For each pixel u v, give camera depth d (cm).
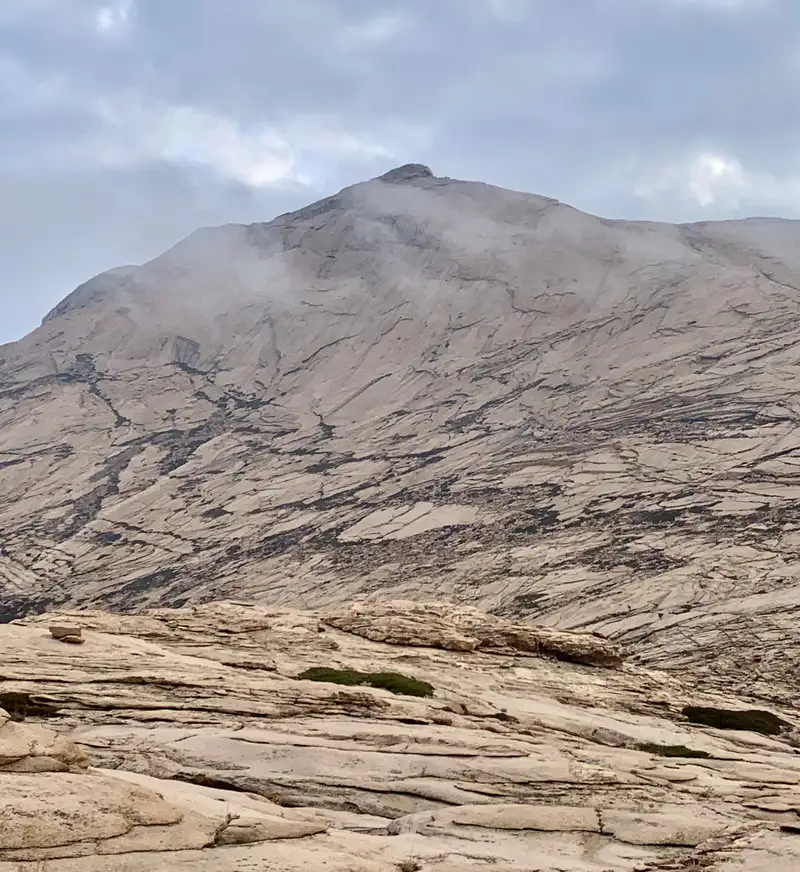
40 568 10506
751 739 3303
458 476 10594
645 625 6103
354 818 1920
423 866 1554
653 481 9012
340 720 2566
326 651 3819
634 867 1716
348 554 9112
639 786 2203
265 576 9000
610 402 11500
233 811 1529
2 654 2988
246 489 11775
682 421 10194
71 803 1299
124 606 8981
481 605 7069
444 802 2056
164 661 3150
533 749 2439
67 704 2553
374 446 12300
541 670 4006
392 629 4156
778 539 7238
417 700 3003
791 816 2052
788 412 9731
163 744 2300
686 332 12656
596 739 2986
